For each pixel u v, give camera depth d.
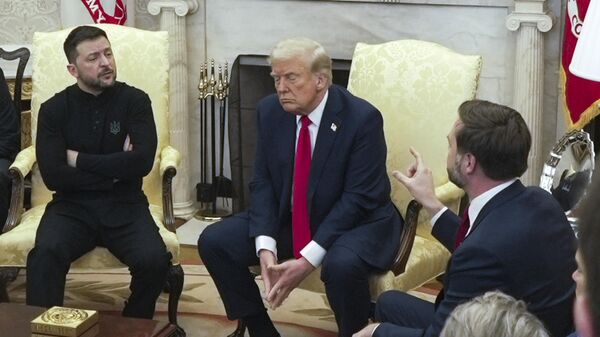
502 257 2.14
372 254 3.02
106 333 2.47
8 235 3.31
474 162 2.27
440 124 3.39
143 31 3.81
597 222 0.77
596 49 2.45
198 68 4.89
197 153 5.02
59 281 3.22
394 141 3.46
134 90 3.37
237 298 3.22
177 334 2.60
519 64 4.33
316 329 3.57
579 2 3.73
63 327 2.39
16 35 5.02
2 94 3.80
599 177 0.78
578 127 3.76
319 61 3.05
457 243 2.38
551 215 2.21
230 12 4.78
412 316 2.67
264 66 4.77
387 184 3.17
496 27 4.39
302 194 3.13
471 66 3.38
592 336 0.78
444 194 3.29
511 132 2.23
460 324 1.38
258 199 3.22
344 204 3.07
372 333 2.43
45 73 3.74
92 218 3.31
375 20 4.57
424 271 3.24
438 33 4.49
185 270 4.17
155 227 3.35
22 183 3.46
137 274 3.24
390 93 3.48
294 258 3.20
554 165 2.92
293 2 4.68
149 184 3.71
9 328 2.48
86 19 4.73
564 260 2.19
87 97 3.33
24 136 4.64
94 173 3.28
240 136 4.84
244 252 3.18
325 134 3.10
